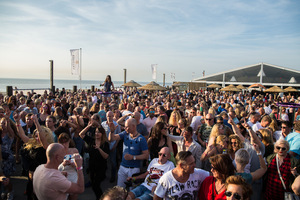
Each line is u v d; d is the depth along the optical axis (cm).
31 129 648
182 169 287
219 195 273
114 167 590
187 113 932
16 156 666
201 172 317
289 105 871
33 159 399
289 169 354
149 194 348
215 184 286
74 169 377
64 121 539
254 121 674
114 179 595
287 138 469
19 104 1046
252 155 392
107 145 480
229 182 257
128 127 438
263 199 404
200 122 696
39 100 967
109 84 1267
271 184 366
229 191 253
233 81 3394
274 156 375
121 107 914
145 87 1469
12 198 466
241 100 1605
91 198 507
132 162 445
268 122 604
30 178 405
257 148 356
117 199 236
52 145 300
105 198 238
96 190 464
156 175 365
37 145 404
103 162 468
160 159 367
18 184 550
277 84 3109
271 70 3150
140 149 441
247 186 253
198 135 600
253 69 3266
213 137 462
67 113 914
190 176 300
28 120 622
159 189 301
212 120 588
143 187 362
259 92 2894
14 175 600
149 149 469
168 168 368
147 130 664
